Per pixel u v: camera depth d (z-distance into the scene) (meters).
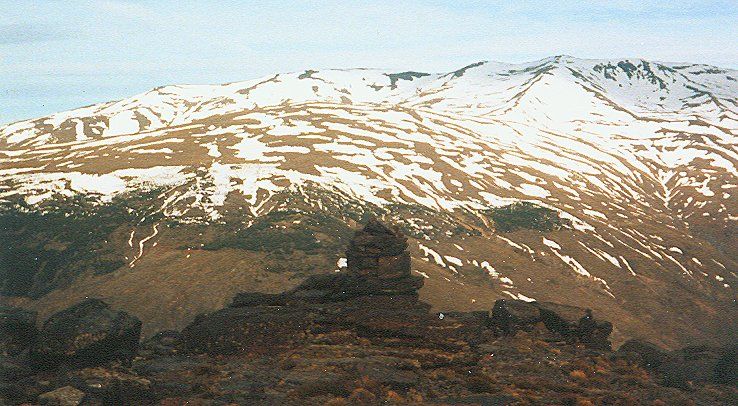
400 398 16.61
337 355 20.14
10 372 16.30
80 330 17.08
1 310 19.75
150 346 21.53
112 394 15.30
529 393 17.78
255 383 17.02
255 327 21.52
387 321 21.59
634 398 18.38
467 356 20.27
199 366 18.38
